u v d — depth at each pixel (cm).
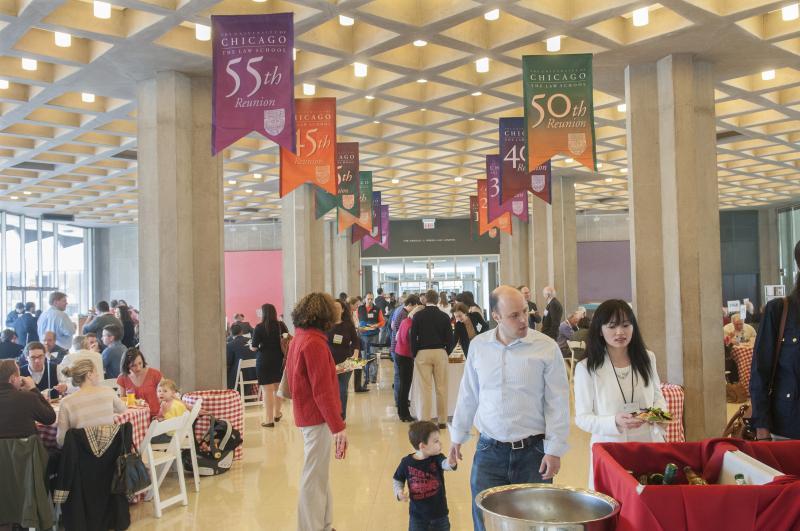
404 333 991
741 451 250
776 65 973
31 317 1310
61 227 2700
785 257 2825
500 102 1234
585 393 347
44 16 743
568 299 1984
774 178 2081
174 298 879
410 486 431
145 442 586
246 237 2991
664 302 913
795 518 192
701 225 914
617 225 2973
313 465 465
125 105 1128
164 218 889
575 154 809
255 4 791
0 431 502
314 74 1000
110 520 538
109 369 877
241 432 805
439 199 2406
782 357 365
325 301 471
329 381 457
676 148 895
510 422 346
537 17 792
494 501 194
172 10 750
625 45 875
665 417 312
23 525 498
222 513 596
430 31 836
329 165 922
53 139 1345
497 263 3030
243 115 672
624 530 209
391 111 1248
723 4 796
